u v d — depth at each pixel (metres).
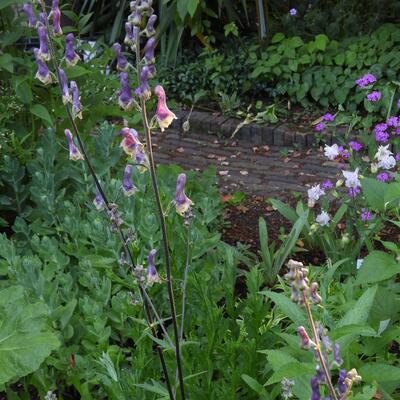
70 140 2.46
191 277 2.97
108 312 2.90
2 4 3.70
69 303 2.80
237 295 3.57
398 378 2.13
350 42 7.16
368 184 3.17
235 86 7.16
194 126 6.81
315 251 4.04
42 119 4.05
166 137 6.74
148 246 3.22
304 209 4.11
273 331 2.68
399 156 4.14
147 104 4.34
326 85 6.77
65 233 3.56
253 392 2.58
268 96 7.21
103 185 3.56
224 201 4.85
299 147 6.28
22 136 4.04
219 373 2.70
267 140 6.47
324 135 6.17
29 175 4.05
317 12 7.81
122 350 2.83
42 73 2.48
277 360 2.12
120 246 3.18
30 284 2.84
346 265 3.44
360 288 3.10
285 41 7.20
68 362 2.70
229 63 7.30
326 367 1.69
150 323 2.63
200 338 2.86
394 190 2.79
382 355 2.64
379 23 7.54
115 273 3.28
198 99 7.27
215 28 8.20
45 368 2.67
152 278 2.19
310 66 7.01
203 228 3.54
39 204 3.57
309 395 2.07
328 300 2.88
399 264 2.70
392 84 6.36
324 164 5.85
